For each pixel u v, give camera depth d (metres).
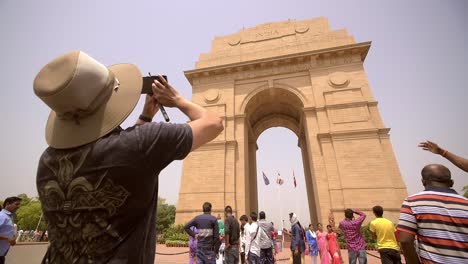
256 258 12.01
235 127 32.72
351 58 32.25
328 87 31.53
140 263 1.68
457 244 3.87
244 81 35.22
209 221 10.34
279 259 22.17
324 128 29.70
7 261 12.54
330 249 13.23
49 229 1.79
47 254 1.79
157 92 2.26
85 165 1.69
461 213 4.02
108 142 1.72
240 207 28.52
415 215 4.34
